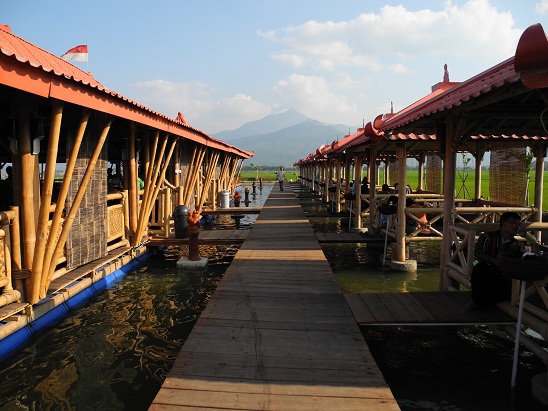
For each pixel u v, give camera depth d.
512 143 9.41
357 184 11.88
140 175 11.26
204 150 13.34
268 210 16.03
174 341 4.61
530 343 3.86
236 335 4.04
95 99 4.89
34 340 4.52
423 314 4.51
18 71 3.46
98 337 4.68
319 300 5.13
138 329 4.94
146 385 3.66
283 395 2.95
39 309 4.75
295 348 3.74
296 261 7.34
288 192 28.28
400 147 8.03
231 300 5.15
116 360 4.13
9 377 3.76
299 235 10.11
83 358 4.16
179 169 11.52
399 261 8.16
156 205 10.48
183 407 2.79
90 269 6.09
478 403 3.45
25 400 3.39
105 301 5.93
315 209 19.97
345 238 9.98
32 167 4.54
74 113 5.38
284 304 4.98
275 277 6.25
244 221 15.87
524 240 8.06
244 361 3.48
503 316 4.38
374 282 7.22
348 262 8.73
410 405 3.42
